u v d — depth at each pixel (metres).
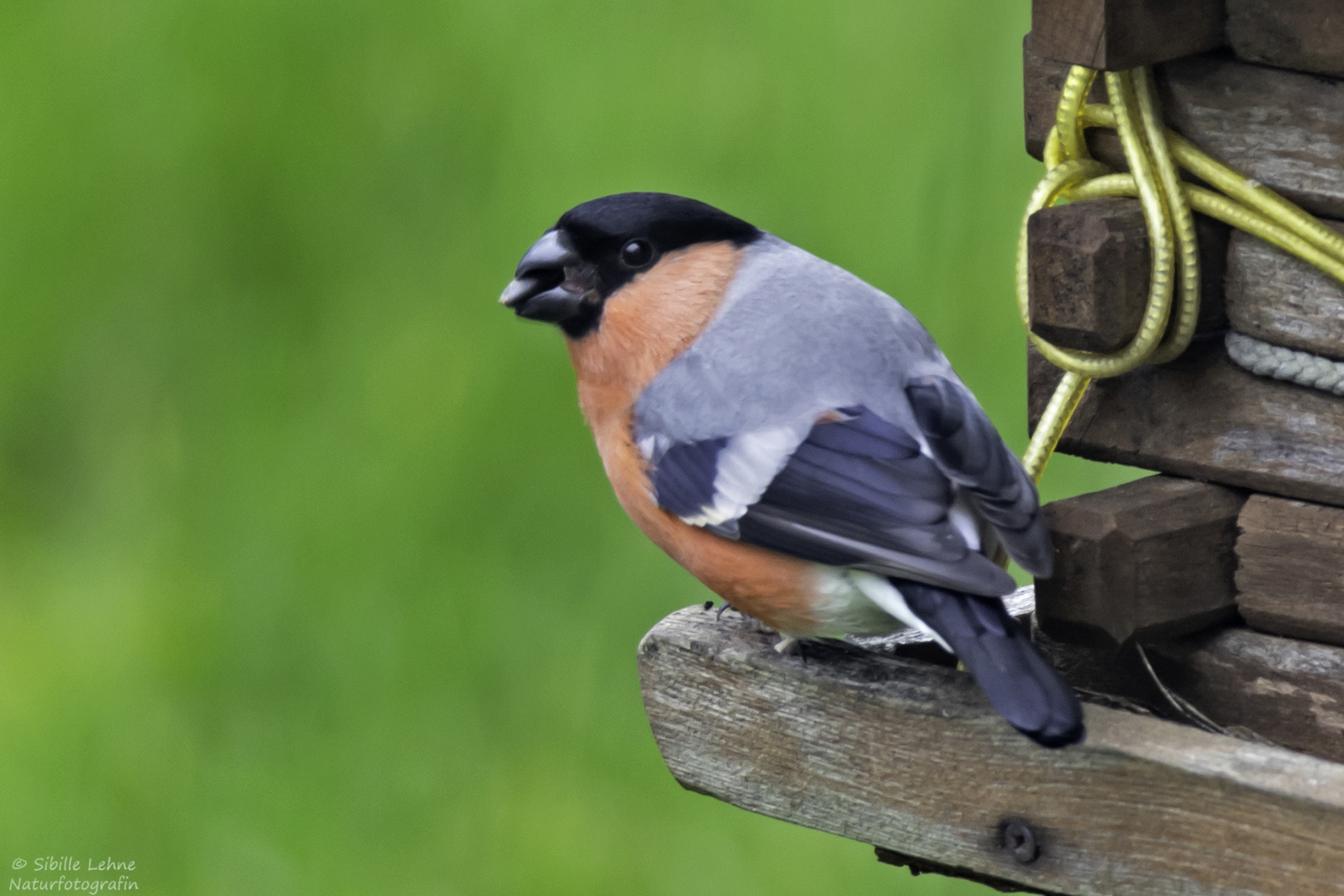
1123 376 6.02
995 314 10.37
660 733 6.04
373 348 11.75
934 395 5.76
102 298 12.73
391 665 10.57
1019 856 5.31
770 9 11.47
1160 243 5.59
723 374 6.08
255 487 11.60
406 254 12.09
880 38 11.06
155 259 12.64
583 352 6.50
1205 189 5.66
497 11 12.21
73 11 13.11
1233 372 5.84
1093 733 5.15
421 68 12.30
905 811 5.53
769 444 5.82
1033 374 6.25
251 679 10.80
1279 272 5.63
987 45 10.77
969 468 5.48
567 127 11.78
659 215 6.41
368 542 10.99
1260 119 5.56
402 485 11.07
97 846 10.30
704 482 5.91
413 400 11.41
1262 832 4.88
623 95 11.64
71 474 12.46
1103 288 5.62
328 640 10.73
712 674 5.88
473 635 10.52
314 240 12.31
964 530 5.45
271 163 12.48
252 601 11.00
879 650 6.20
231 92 12.63
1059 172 5.89
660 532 6.20
